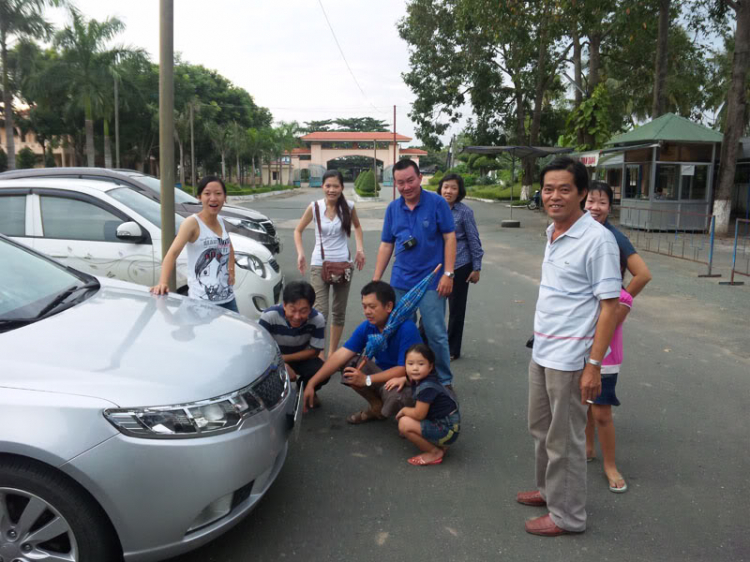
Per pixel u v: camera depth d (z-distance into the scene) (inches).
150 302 135.1
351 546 112.9
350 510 125.0
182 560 108.2
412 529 118.6
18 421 87.8
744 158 752.3
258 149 2336.4
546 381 113.3
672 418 172.6
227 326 128.0
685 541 115.1
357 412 176.4
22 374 93.4
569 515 115.7
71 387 92.4
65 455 87.2
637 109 1387.8
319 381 163.9
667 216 645.3
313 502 127.8
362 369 164.2
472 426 167.8
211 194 163.8
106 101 1280.8
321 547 112.5
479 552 111.5
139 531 92.0
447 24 1024.2
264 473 108.3
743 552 111.7
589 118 883.4
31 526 91.4
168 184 203.9
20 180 232.1
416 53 1098.1
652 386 197.8
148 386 95.7
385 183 2854.3
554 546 113.6
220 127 1985.7
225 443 97.6
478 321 282.8
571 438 113.0
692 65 1076.5
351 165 3506.4
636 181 680.4
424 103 1135.0
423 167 3676.2
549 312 111.0
